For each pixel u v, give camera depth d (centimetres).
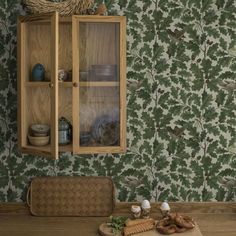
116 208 217
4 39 213
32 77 204
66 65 204
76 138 199
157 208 218
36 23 197
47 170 219
